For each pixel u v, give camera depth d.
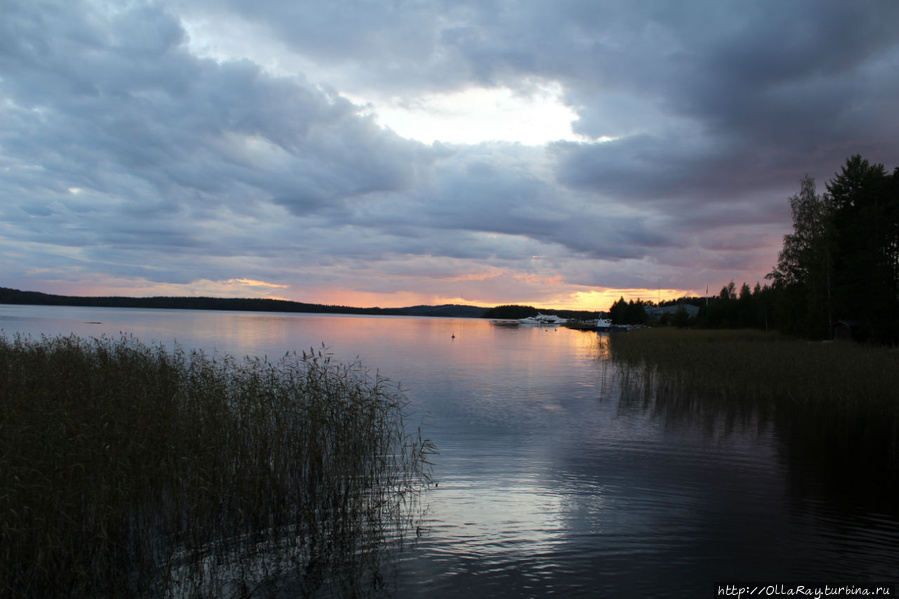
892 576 7.31
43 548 6.40
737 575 7.28
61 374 10.88
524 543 8.17
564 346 60.06
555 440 14.72
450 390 24.22
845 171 47.34
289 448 9.68
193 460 8.12
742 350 27.77
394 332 92.50
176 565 7.43
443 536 8.40
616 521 9.05
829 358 23.36
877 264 39.94
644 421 17.39
